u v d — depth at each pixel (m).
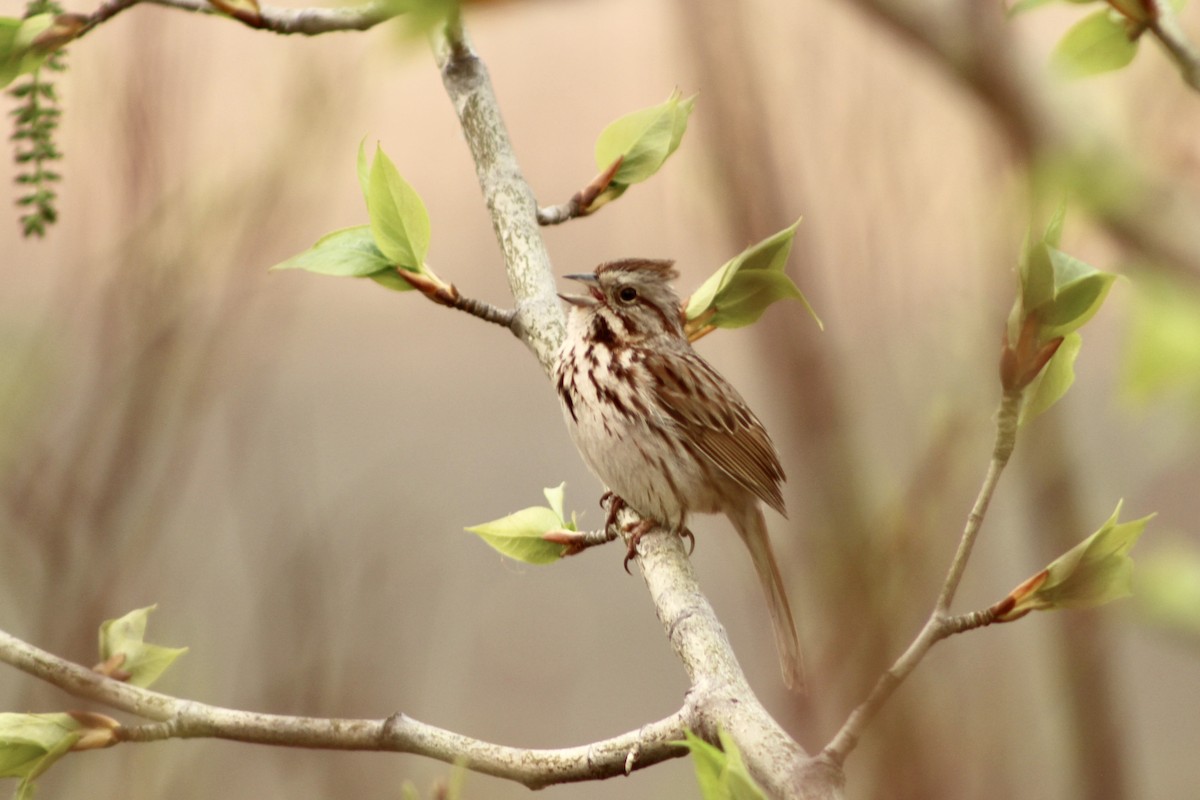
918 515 6.00
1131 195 2.89
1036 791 6.02
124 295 6.17
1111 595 5.93
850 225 6.08
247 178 6.19
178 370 6.17
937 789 6.03
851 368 6.05
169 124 6.19
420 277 6.03
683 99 6.09
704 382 6.14
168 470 6.16
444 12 3.11
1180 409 2.97
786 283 6.04
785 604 6.11
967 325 6.00
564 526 6.03
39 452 6.14
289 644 6.18
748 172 6.11
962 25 2.92
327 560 6.21
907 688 6.04
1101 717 6.00
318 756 6.16
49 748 5.98
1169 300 2.88
